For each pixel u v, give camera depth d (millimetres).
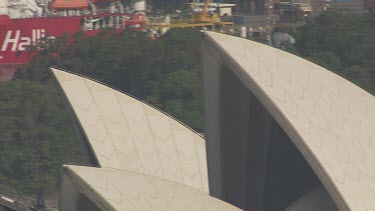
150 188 193750
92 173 191375
